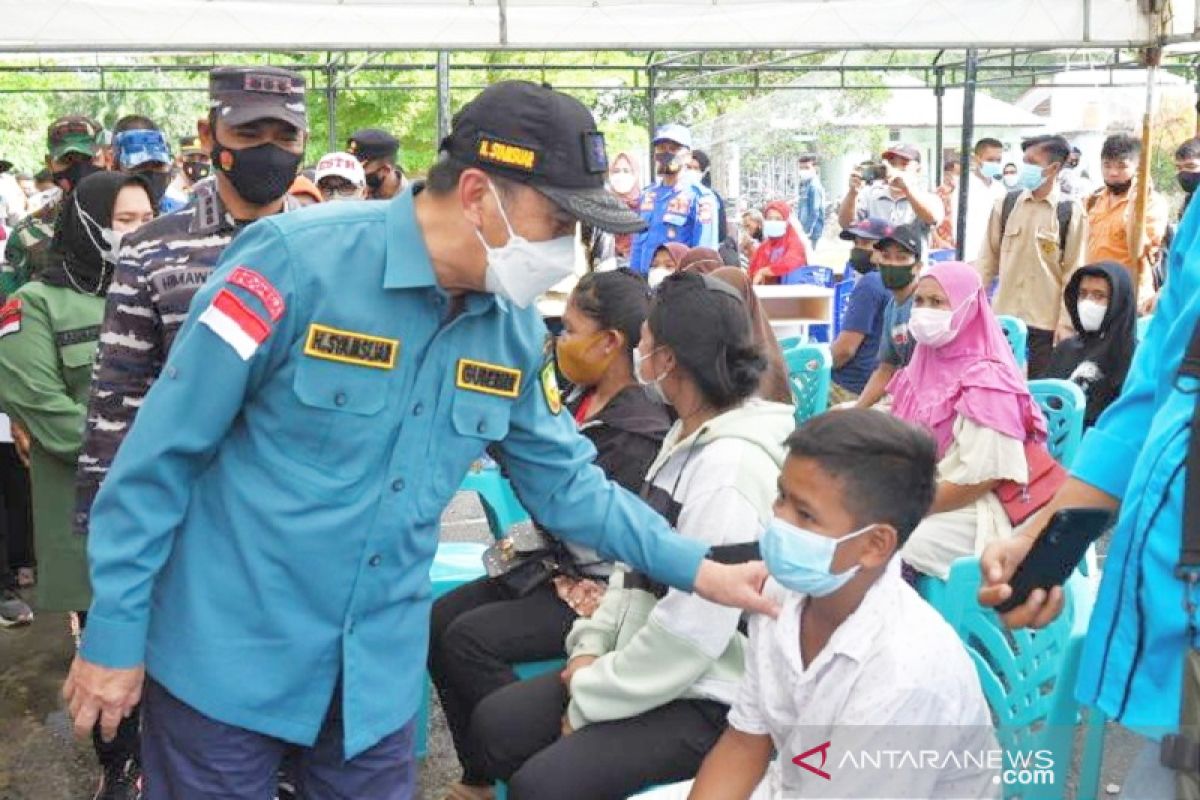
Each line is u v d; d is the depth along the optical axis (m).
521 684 3.23
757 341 2.96
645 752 2.87
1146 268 8.69
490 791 3.65
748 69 17.62
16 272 6.11
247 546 2.25
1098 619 2.20
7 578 5.65
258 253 2.19
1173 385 2.16
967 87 12.58
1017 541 2.41
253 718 2.28
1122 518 2.17
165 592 2.30
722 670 2.92
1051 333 8.49
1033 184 8.46
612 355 3.50
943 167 17.58
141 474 2.18
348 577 2.28
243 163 3.14
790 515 2.21
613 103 26.61
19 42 10.83
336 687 2.35
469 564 4.17
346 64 18.00
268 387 2.22
